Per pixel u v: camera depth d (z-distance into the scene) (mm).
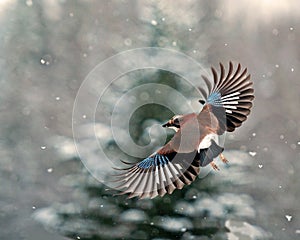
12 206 13156
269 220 13125
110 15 20922
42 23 21219
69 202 12906
